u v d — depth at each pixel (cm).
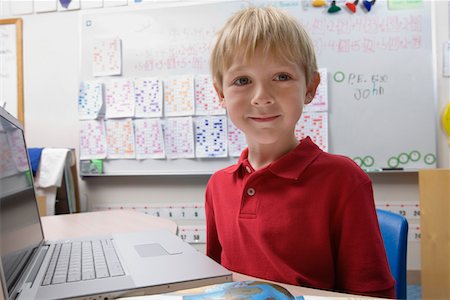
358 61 199
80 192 221
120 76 217
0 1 230
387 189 201
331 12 200
